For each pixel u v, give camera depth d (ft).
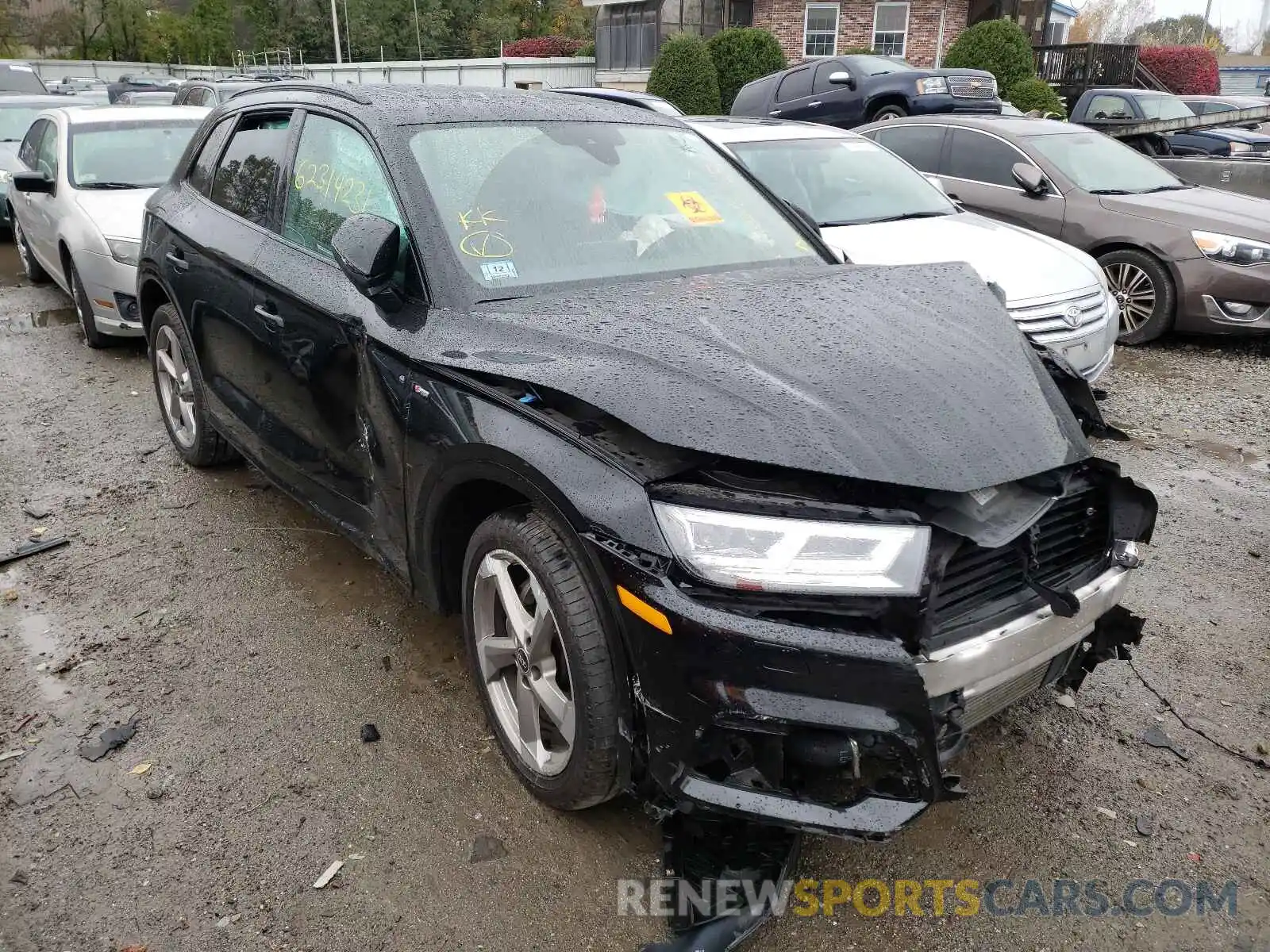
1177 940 7.63
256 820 8.64
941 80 43.60
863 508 6.83
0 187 35.42
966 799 9.09
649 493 7.03
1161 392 21.85
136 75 138.82
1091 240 25.50
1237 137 55.11
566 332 8.43
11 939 7.41
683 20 84.89
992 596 7.57
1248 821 8.89
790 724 6.57
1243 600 12.81
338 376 10.37
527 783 8.85
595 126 11.88
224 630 11.61
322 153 11.55
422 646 11.36
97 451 16.98
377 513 10.21
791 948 7.50
